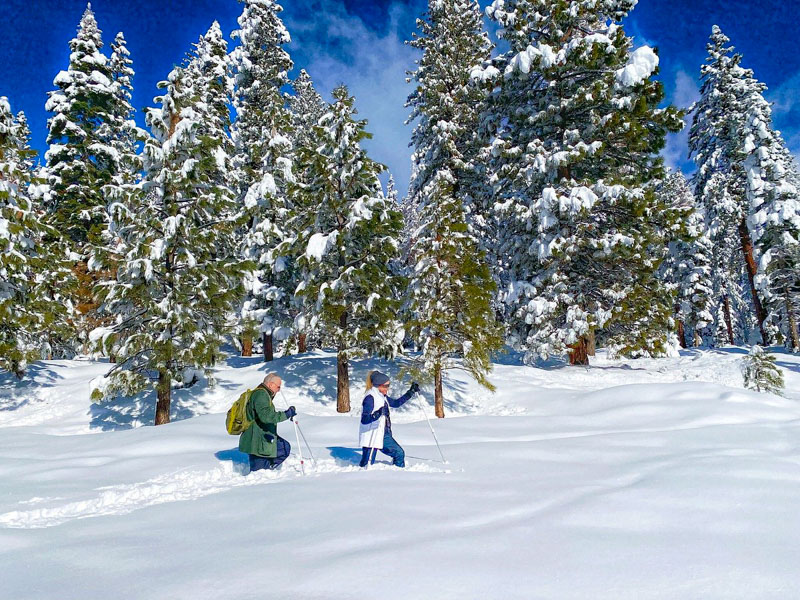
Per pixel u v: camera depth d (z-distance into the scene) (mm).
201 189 17875
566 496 4617
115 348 16781
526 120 22203
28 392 20906
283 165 22938
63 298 23422
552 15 21875
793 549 3170
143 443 8914
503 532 3516
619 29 20344
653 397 13266
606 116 19906
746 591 2574
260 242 22766
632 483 5105
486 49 28016
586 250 21500
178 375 16812
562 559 3016
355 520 3908
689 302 37844
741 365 19844
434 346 15805
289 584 2664
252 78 28141
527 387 18469
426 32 28906
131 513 4691
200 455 7832
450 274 16281
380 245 18547
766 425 9008
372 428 6539
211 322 17891
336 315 17656
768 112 27750
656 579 2730
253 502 4770
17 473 6898
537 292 21953
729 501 4262
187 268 17141
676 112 19594
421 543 3271
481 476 5688
